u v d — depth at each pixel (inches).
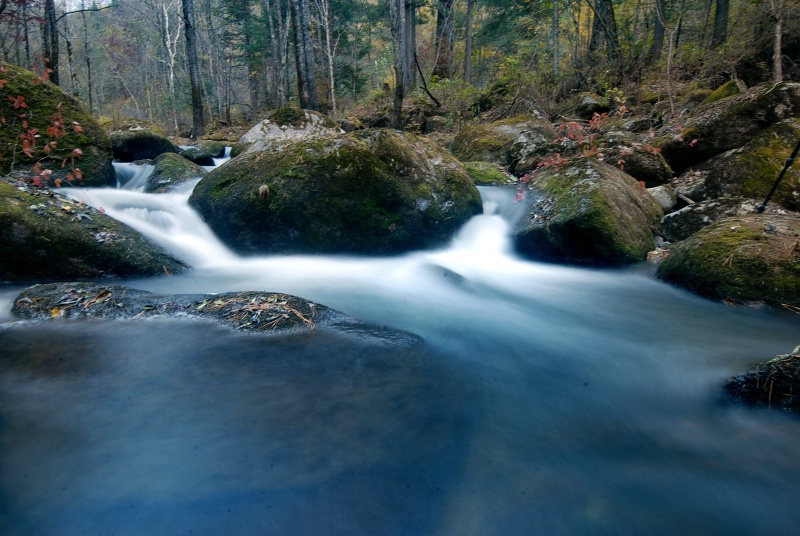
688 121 313.9
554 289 200.2
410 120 746.2
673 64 569.0
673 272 192.5
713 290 170.6
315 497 75.8
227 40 1365.7
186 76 1643.7
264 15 1279.5
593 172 243.3
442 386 111.5
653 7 738.2
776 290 157.0
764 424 101.6
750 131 275.0
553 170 276.5
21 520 69.8
